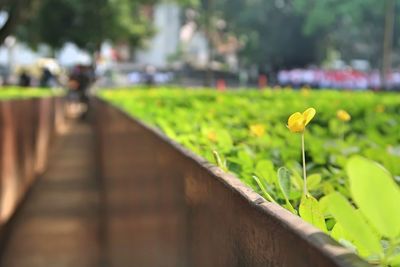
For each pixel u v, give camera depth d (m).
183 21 65.31
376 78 32.94
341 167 1.94
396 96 8.14
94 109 14.50
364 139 2.83
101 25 29.70
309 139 2.57
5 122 5.35
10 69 42.19
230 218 1.05
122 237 3.52
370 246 0.72
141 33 34.47
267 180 1.55
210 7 38.59
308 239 0.67
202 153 1.82
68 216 6.47
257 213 0.88
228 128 3.01
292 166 1.90
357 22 41.34
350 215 0.73
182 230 1.57
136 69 53.12
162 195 1.93
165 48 64.75
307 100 6.59
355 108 4.89
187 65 56.00
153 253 2.15
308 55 47.69
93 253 5.30
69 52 42.62
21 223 6.16
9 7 8.93
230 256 1.05
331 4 41.09
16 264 5.02
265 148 2.36
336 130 3.26
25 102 7.15
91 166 10.09
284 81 38.19
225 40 54.00
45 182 8.50
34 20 28.81
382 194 0.66
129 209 3.09
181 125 3.03
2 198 5.19
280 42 46.66
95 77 22.67
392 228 0.66
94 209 6.83
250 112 4.32
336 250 0.62
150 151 2.22
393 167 1.99
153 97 7.94
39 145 9.17
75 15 29.53
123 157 3.57
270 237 0.81
